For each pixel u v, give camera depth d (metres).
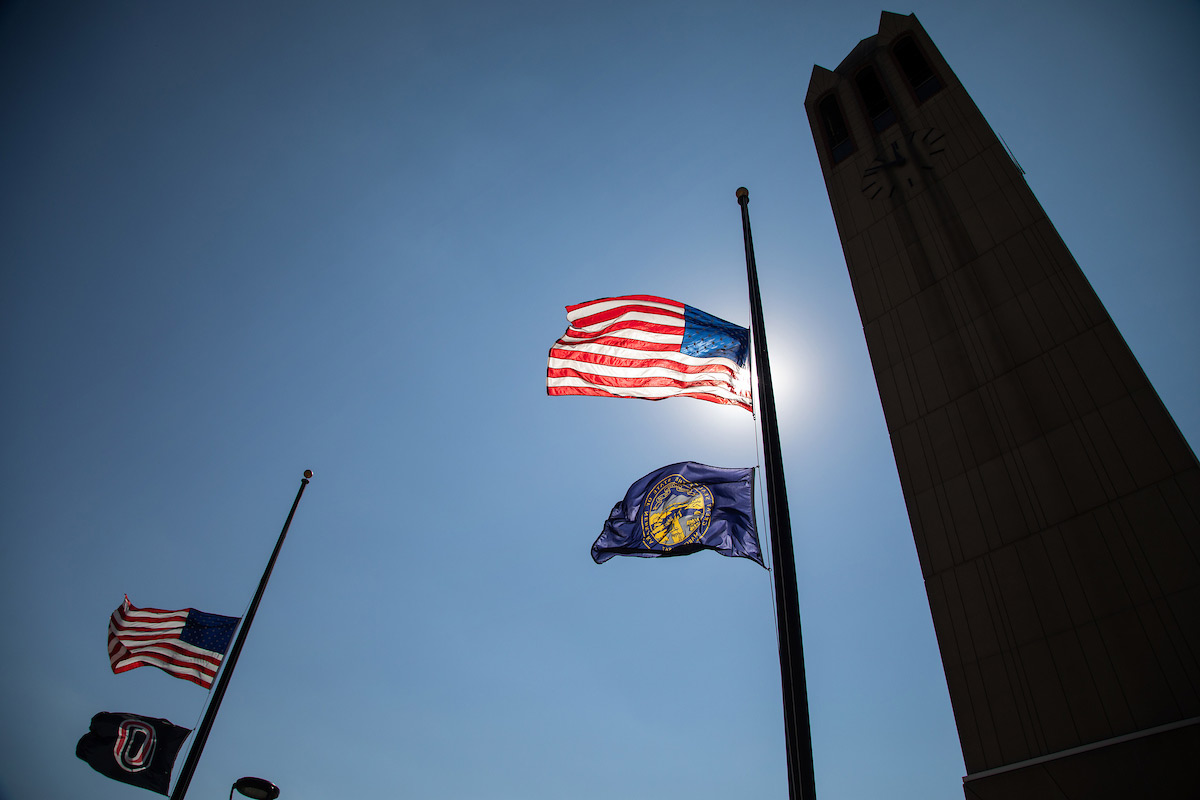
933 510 19.97
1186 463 15.93
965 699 17.05
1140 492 16.30
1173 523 15.50
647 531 16.28
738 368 16.48
